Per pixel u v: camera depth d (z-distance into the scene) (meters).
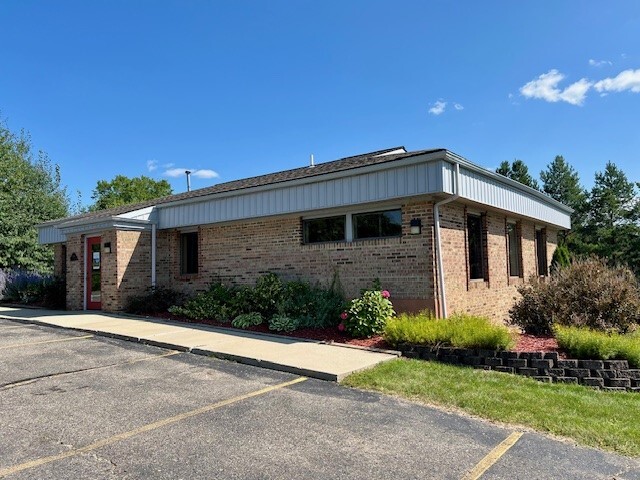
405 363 6.79
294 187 10.53
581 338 6.66
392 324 7.86
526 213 12.53
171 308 12.21
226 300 11.32
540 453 3.77
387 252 9.55
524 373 6.44
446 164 8.47
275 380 6.01
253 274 12.06
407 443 3.94
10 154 25.05
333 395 5.34
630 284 8.72
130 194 50.91
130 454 3.68
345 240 10.31
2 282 18.77
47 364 6.91
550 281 9.33
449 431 4.23
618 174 38.94
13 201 22.94
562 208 15.84
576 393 5.54
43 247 23.25
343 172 9.54
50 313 13.39
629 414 4.78
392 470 3.42
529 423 4.44
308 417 4.58
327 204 9.88
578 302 8.62
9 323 11.55
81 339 9.08
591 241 35.94
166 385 5.75
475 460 3.61
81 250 14.28
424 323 7.66
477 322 7.47
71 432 4.16
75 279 14.38
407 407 4.91
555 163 43.12
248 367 6.74
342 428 4.29
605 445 3.95
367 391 5.49
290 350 7.55
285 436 4.08
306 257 10.94
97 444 3.89
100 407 4.88
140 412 4.72
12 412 4.71
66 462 3.53
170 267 14.24
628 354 6.33
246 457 3.63
